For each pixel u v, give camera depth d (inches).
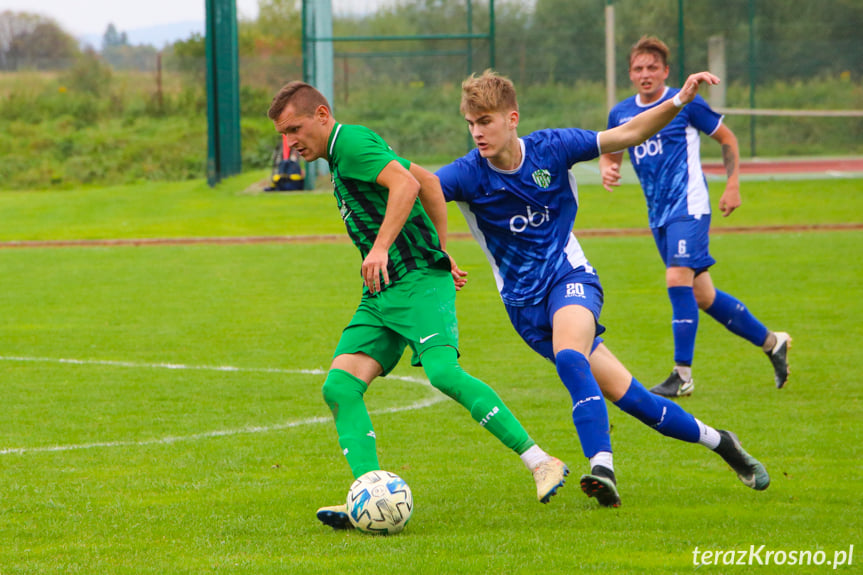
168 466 494.9
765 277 1211.9
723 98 2810.0
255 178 2488.9
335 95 2635.3
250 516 410.3
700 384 691.4
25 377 733.9
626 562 345.7
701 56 2815.0
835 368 730.8
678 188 676.1
